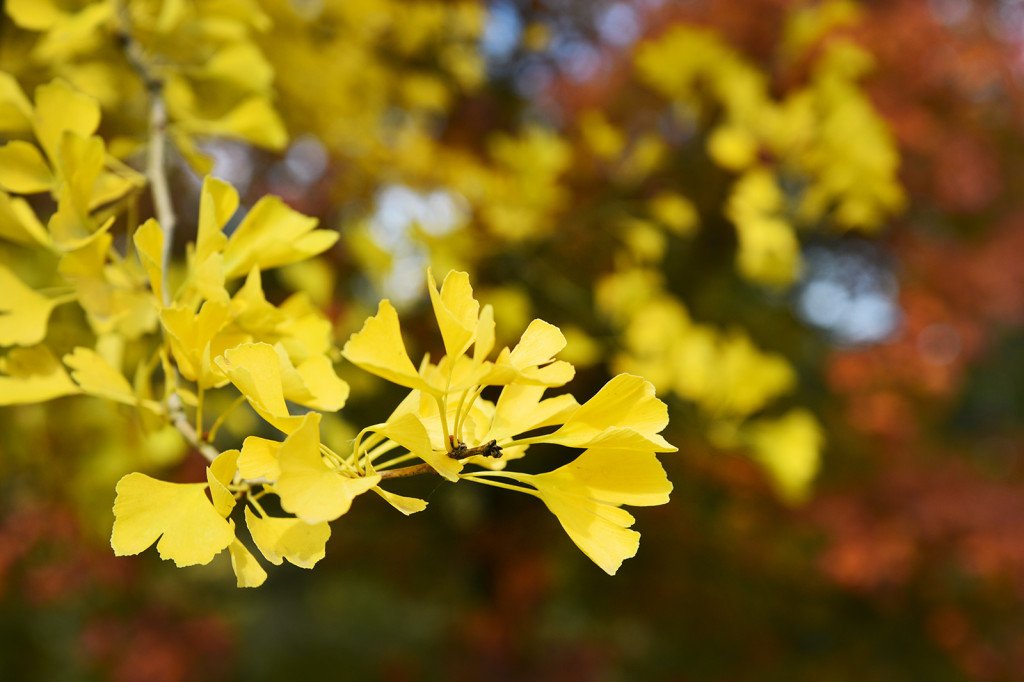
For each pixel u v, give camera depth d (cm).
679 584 367
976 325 396
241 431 207
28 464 247
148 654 356
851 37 326
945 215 415
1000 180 409
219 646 387
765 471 320
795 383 334
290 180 322
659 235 275
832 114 247
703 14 341
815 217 262
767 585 376
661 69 272
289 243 116
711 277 343
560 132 387
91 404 232
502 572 386
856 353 362
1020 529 335
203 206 112
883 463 367
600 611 393
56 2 143
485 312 98
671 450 98
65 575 294
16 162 119
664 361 241
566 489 100
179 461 262
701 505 350
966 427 631
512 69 395
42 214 228
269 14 227
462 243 264
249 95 172
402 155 313
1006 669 346
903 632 366
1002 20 398
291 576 627
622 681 423
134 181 127
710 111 291
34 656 459
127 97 183
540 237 286
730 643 374
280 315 112
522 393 102
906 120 339
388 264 245
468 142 377
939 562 342
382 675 484
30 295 119
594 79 388
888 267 407
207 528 102
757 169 255
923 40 343
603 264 312
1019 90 374
